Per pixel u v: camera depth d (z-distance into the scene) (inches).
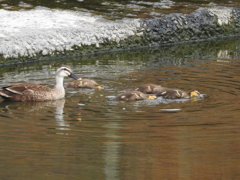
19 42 705.0
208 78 593.6
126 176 314.3
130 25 822.5
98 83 582.2
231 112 453.1
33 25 765.3
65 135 390.9
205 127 409.4
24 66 679.7
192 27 888.3
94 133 395.5
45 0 914.1
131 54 767.7
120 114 451.5
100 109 471.8
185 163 334.3
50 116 449.1
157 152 354.0
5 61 686.5
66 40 749.9
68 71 536.1
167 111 460.1
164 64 681.6
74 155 348.2
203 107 472.1
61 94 526.3
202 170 322.7
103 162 336.2
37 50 718.5
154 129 405.1
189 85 563.8
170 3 965.2
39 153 351.9
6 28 740.0
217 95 518.9
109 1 945.5
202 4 981.8
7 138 383.6
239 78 590.9
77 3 916.6
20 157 344.8
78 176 314.5
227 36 938.1
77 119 436.8
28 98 510.3
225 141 374.9
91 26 791.1
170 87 557.3
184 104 485.1
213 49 804.0
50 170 323.3
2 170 323.3
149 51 794.2
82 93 543.5
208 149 358.9
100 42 782.5
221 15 930.7
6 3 874.1
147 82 581.0
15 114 457.7
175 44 864.9
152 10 909.2
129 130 402.9
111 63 695.7
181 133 394.6
